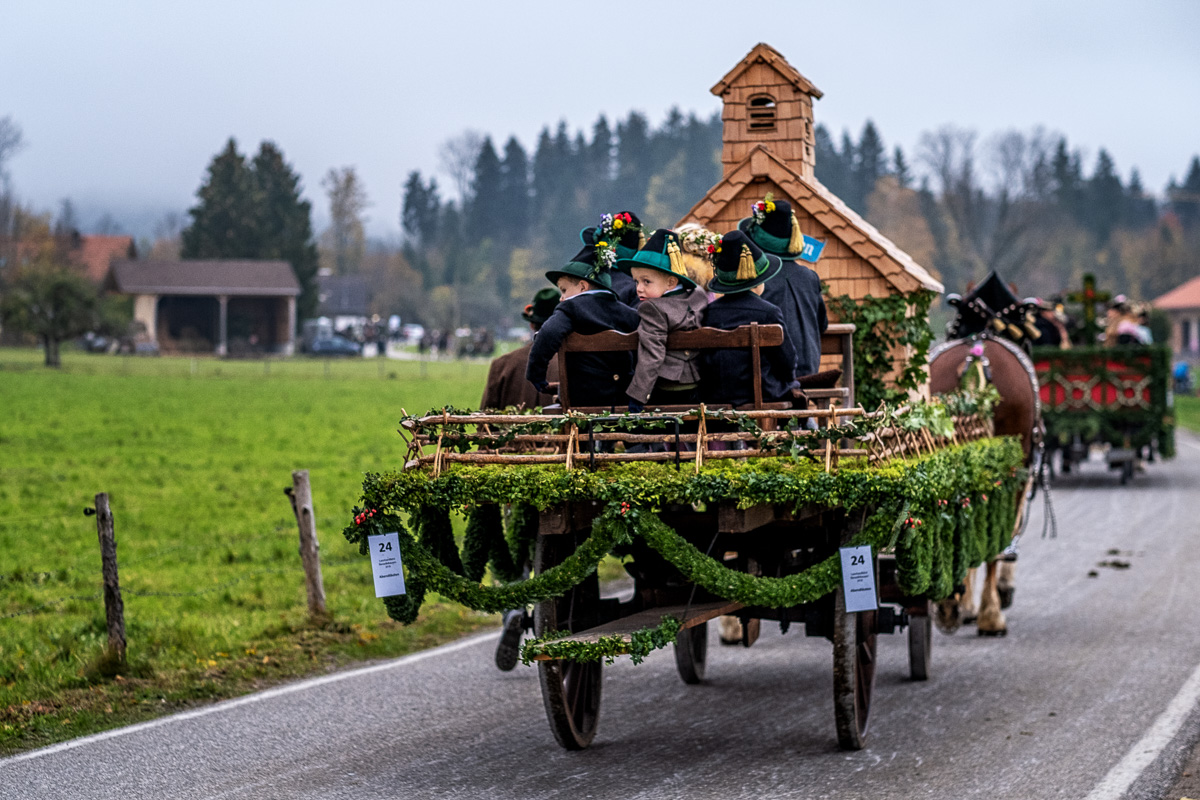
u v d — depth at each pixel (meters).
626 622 7.96
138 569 16.53
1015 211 114.00
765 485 7.37
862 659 8.65
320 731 9.16
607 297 8.40
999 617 12.55
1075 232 142.00
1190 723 9.07
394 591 7.92
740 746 8.71
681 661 10.55
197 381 66.25
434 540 8.21
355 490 24.83
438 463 7.90
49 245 133.88
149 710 9.76
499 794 7.64
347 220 171.50
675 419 7.62
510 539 9.48
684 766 8.22
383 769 8.20
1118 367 27.06
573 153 182.62
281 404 51.12
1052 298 29.16
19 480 25.84
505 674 11.03
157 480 26.25
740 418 7.68
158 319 107.00
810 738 8.90
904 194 125.31
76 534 19.38
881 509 7.79
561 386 8.36
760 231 9.70
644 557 9.12
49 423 39.59
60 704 9.82
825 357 11.65
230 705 9.92
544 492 7.55
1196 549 18.06
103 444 33.62
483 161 178.62
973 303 15.09
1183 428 50.00
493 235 177.75
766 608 8.92
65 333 75.56
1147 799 7.41
